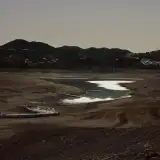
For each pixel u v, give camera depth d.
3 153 21.23
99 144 22.33
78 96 64.25
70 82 106.31
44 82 88.88
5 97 54.94
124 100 52.44
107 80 120.19
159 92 71.12
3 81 83.56
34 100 53.69
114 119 33.44
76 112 40.53
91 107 44.75
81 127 29.05
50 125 30.34
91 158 18.97
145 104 45.00
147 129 25.86
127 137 23.77
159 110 38.47
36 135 25.89
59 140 24.11
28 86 75.94
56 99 57.28
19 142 23.77
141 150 18.81
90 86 91.31
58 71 179.62
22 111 40.16
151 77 139.25
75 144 22.83
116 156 18.31
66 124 30.92
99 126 29.52
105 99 60.03
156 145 19.66
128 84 97.50
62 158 19.69
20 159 20.05
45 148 22.08
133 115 35.41
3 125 30.50
